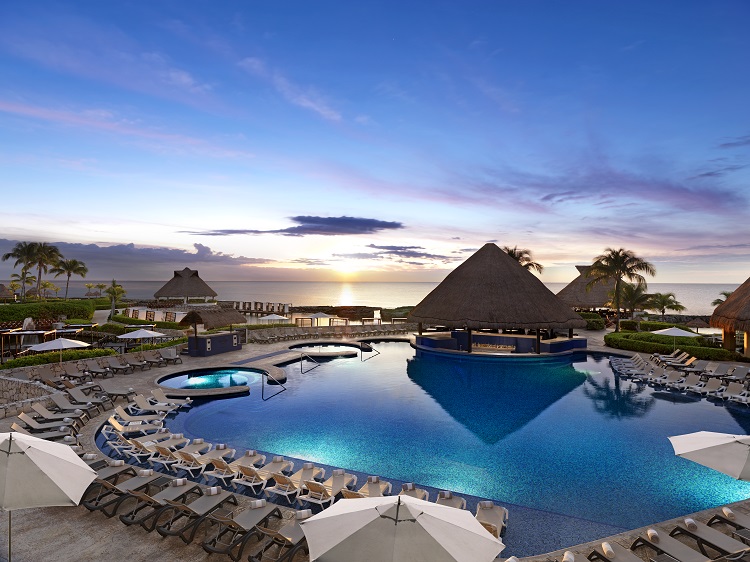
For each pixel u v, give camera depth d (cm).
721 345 2844
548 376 2323
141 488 965
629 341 2923
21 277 8075
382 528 504
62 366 2005
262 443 1395
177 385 2116
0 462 634
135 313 4438
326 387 2089
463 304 2902
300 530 771
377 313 5484
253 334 3334
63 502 607
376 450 1340
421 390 2039
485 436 1455
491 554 500
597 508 991
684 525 775
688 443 819
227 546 758
